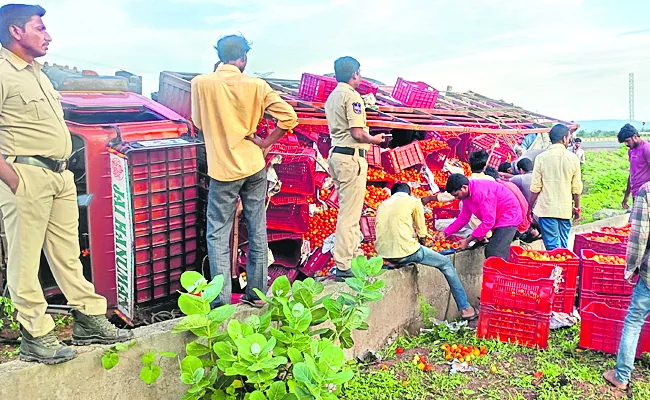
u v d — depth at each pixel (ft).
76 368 10.83
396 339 18.52
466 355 16.80
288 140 19.58
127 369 11.68
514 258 20.25
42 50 10.11
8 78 9.66
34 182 10.06
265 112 13.93
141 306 14.83
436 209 25.08
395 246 18.44
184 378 11.34
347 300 13.79
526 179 24.36
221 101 13.25
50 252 10.93
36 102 10.00
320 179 20.16
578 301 21.93
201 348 11.93
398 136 26.66
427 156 27.25
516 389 15.08
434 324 19.42
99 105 15.55
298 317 12.10
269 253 19.38
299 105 20.94
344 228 16.94
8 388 9.89
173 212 15.07
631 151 28.55
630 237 14.23
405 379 15.66
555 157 21.74
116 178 14.26
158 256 14.92
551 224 22.07
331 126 16.70
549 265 18.37
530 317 17.48
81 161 14.42
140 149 13.94
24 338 10.59
